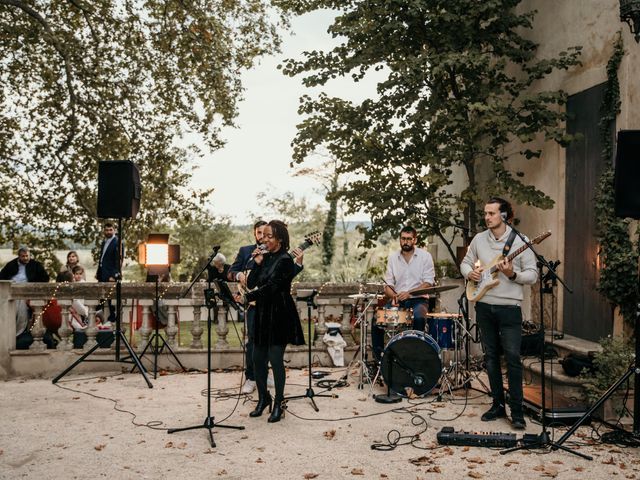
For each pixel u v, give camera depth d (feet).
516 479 13.02
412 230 22.02
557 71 25.27
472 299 17.48
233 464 13.91
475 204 28.89
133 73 44.21
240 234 71.67
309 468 13.67
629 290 19.49
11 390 21.02
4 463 13.94
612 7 21.42
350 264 66.28
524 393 19.08
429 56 24.29
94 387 21.44
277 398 17.33
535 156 25.32
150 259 23.31
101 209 21.99
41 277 30.48
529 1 27.68
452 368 21.13
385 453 14.71
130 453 14.64
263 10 44.29
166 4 42.37
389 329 20.16
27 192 44.09
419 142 27.37
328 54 27.99
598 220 21.53
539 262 15.14
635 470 13.55
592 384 18.10
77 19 43.80
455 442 15.34
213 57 42.14
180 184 45.55
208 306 16.01
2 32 41.57
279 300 17.35
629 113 20.31
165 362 24.22
